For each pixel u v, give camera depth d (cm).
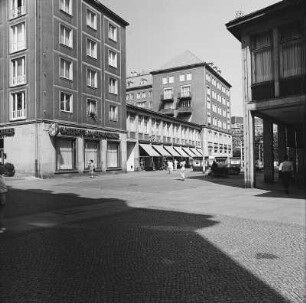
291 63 1714
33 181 2519
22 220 952
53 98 2944
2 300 410
